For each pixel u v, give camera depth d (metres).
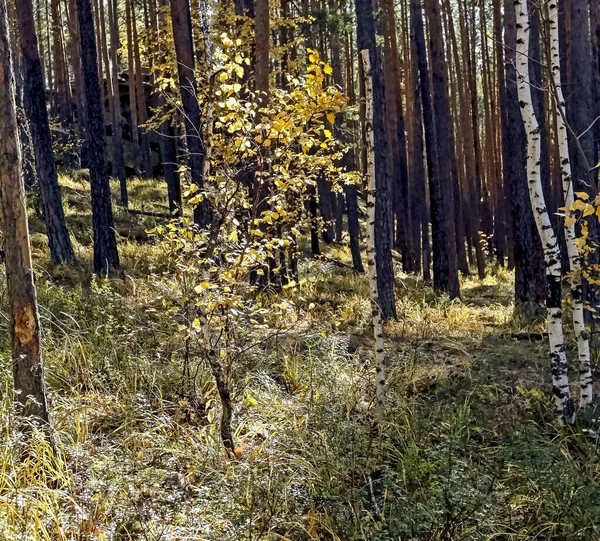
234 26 12.67
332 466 4.68
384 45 20.16
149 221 19.16
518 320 10.67
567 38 11.66
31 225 16.17
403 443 5.07
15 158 4.27
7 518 3.50
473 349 8.23
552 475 4.47
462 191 26.59
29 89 12.32
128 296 9.77
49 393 5.37
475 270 24.73
